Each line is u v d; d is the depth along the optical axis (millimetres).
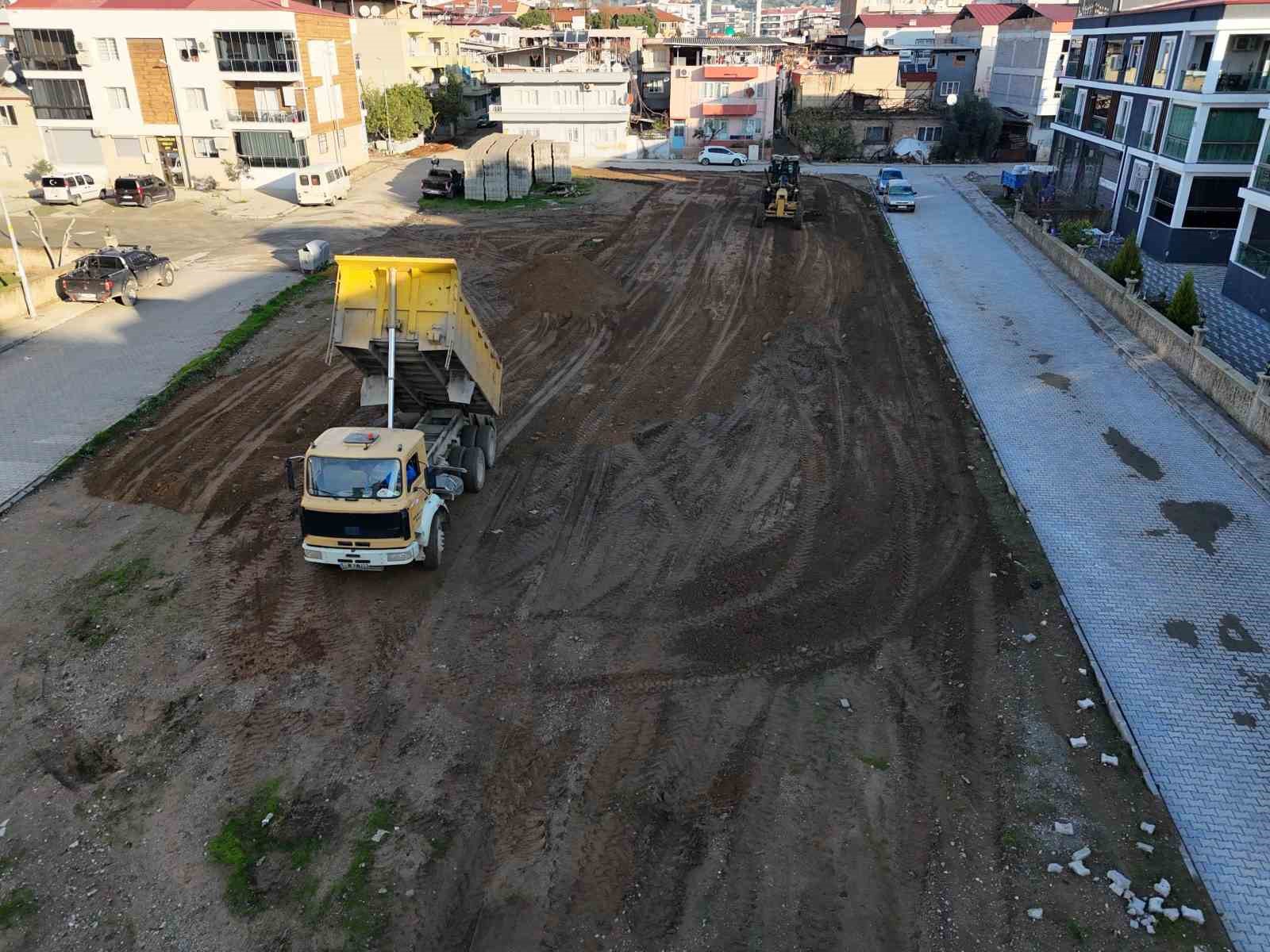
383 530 12109
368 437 12703
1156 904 8234
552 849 8891
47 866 8695
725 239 34438
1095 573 13484
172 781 9680
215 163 45469
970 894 8438
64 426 18031
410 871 8641
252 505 15188
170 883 8523
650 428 18391
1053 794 9562
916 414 19141
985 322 24906
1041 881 8555
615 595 12906
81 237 34719
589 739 10289
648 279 29047
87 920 8156
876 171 52312
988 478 16391
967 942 7973
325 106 48312
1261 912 8227
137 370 21016
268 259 31516
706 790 9625
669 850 8891
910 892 8461
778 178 37969
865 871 8680
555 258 28281
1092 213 35625
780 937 8023
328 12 48719
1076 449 17391
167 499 15430
